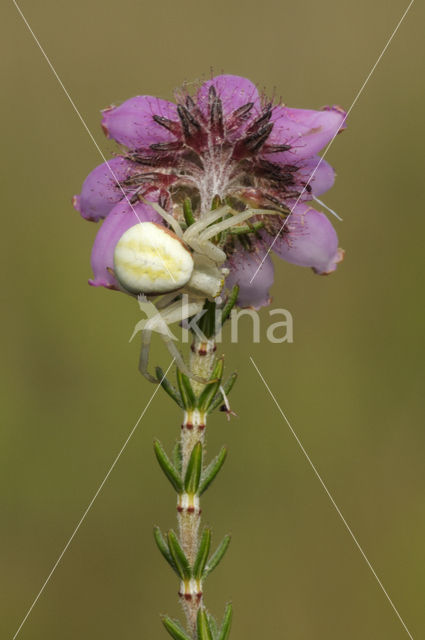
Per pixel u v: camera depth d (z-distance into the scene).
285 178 0.17
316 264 0.18
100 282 0.17
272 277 0.18
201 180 0.17
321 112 0.17
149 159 0.17
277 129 0.17
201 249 0.17
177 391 0.17
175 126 0.17
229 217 0.17
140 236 0.17
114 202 0.17
